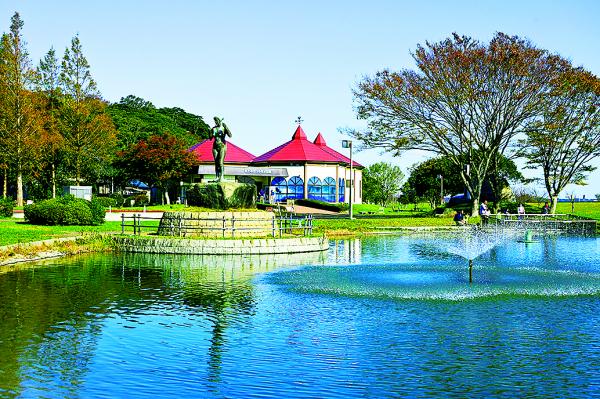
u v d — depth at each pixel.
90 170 69.44
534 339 11.91
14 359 10.61
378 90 51.28
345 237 42.19
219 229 30.03
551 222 49.03
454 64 49.34
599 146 55.97
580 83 50.88
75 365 10.27
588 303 15.38
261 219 31.58
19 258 24.62
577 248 33.41
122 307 15.07
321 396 8.89
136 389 9.13
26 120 56.66
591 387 9.27
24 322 13.34
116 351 11.10
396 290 17.27
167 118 114.62
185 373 9.86
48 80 65.69
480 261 25.80
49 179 68.38
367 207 77.25
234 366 10.23
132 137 92.69
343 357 10.75
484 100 49.84
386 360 10.59
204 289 17.77
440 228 48.47
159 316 14.02
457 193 96.56
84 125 64.75
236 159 79.00
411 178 101.31
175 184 75.12
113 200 56.06
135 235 31.06
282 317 13.91
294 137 79.31
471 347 11.38
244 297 16.44
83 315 14.09
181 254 28.22
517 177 84.56
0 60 56.47
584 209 68.94
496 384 9.40
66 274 20.88
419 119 52.12
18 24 56.69
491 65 48.12
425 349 11.26
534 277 19.77
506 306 15.02
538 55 48.09
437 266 23.20
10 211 45.94
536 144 51.81
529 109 48.84
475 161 59.34
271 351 11.14
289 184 74.69
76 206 38.75
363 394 8.98
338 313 14.31
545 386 9.31
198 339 11.94
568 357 10.74
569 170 58.12
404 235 44.28
